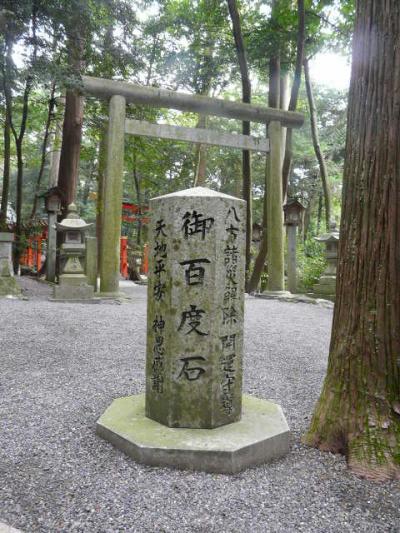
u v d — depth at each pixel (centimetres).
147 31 1517
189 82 1532
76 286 934
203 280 287
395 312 297
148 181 2189
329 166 2222
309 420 360
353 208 312
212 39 1409
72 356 512
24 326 645
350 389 307
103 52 1221
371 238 301
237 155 2325
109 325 689
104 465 270
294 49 1326
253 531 216
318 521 227
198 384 293
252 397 368
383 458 278
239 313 306
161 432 288
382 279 297
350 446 293
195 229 286
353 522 227
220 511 230
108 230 970
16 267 1415
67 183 1415
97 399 382
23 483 251
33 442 299
